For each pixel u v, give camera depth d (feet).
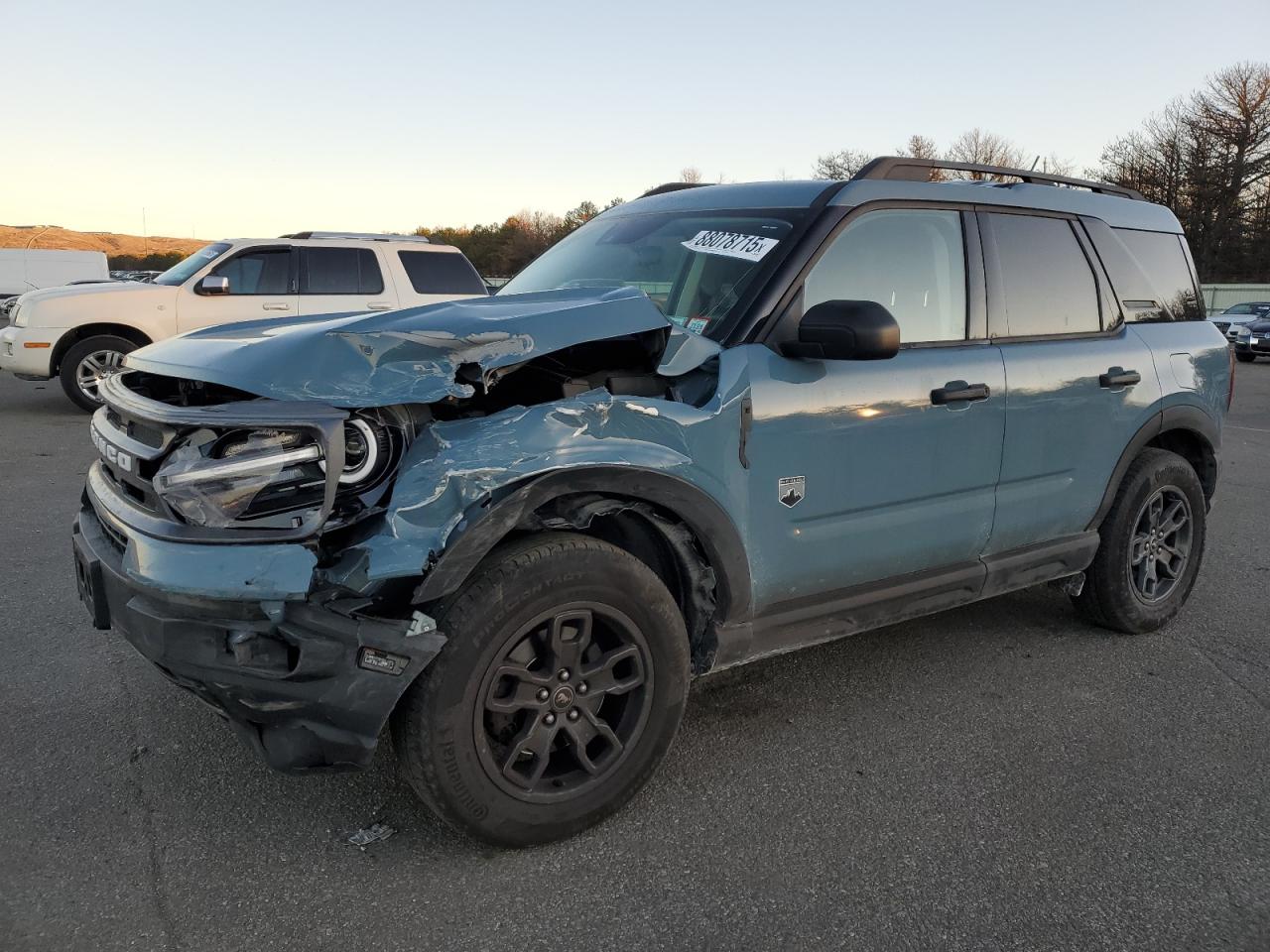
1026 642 14.25
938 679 12.76
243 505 7.40
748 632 9.90
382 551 7.43
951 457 11.25
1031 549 12.73
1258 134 155.12
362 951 7.25
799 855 8.66
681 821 9.17
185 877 8.09
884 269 10.98
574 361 9.49
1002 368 11.74
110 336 34.83
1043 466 12.41
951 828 9.18
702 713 11.60
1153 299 14.48
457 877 8.19
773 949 7.41
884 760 10.50
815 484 10.05
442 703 7.79
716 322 9.96
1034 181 13.74
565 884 8.14
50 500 21.31
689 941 7.47
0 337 35.12
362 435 7.77
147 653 7.55
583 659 8.73
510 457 7.88
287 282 35.81
